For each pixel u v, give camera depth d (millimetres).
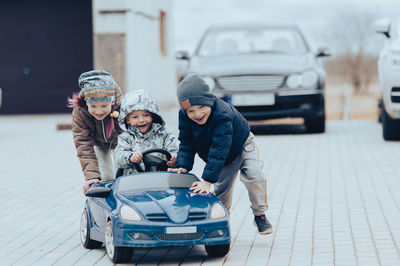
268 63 15898
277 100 15641
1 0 24984
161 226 6062
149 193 6484
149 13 24969
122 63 21969
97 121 7227
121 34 21922
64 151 14844
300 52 16844
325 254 6559
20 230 7977
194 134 6754
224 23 17953
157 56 26391
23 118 23609
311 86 15719
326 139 15438
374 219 7996
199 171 11664
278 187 10172
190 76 6477
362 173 11125
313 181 10570
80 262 6531
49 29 24844
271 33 17375
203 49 17156
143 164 7191
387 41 14953
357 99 33438
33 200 9750
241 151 6965
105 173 7969
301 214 8383
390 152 13227
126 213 6168
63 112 24938
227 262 6371
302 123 19156
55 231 7895
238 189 10086
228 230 6285
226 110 6625
